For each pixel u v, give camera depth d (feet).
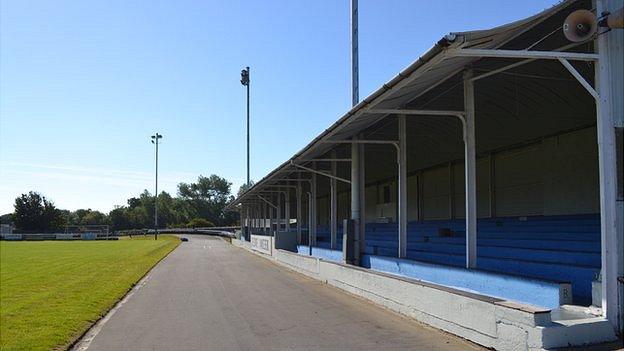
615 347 21.24
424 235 74.49
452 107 46.09
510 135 61.41
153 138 270.05
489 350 24.71
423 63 25.35
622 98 22.86
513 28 24.21
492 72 32.60
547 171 62.90
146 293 53.42
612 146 22.66
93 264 100.01
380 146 66.85
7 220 476.95
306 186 114.62
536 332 21.36
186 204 519.19
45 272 83.46
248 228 173.99
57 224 382.01
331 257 67.00
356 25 59.67
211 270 80.59
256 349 26.84
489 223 69.92
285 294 48.57
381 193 122.72
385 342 27.20
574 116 50.83
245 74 167.12
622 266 22.30
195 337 30.37
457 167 85.10
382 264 48.91
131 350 27.73
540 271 31.45
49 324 36.01
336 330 30.83
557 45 31.17
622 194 22.56
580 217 53.88
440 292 29.78
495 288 29.99
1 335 32.63
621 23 21.89
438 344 26.32
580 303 25.89
